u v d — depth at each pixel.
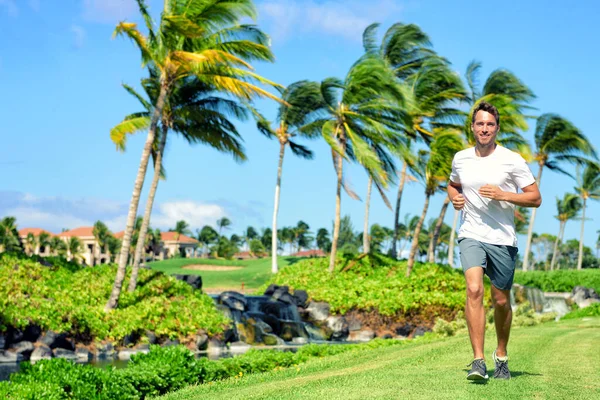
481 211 5.28
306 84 45.38
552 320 24.47
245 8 22.67
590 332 15.02
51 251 103.06
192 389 8.74
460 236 5.41
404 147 35.31
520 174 5.22
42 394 7.67
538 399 4.74
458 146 33.09
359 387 5.67
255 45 23.25
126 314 22.88
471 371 5.34
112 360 19.62
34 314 19.94
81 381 8.55
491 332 15.43
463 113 39.34
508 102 36.06
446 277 34.69
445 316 31.72
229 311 27.33
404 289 33.47
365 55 34.97
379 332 31.42
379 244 118.69
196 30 21.81
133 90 27.66
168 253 129.25
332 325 31.30
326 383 6.39
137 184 23.36
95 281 25.19
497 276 5.38
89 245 114.50
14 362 18.36
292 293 33.97
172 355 10.38
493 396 4.83
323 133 34.28
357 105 36.47
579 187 76.38
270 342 27.33
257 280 60.41
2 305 19.64
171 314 24.28
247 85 22.47
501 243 5.24
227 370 11.17
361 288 33.41
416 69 44.53
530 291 45.50
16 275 22.92
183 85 27.28
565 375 6.10
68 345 20.36
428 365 7.64
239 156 29.91
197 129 29.22
